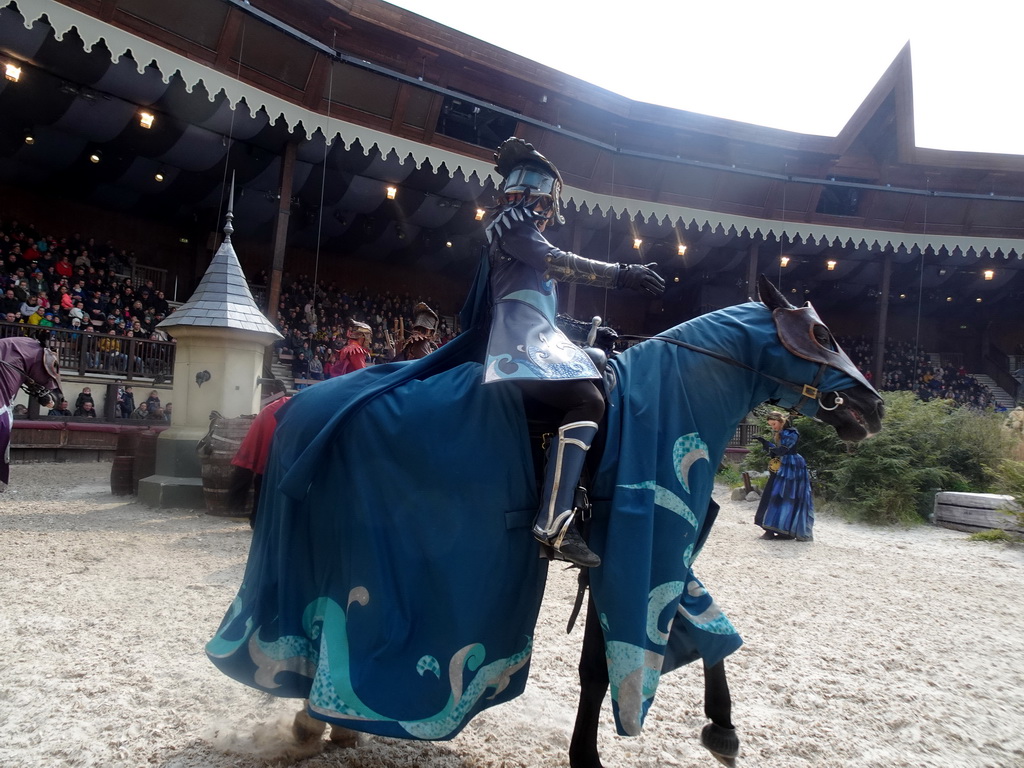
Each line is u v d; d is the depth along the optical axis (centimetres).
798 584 672
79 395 1770
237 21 1518
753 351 287
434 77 1948
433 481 247
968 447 1300
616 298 3628
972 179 2705
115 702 330
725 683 278
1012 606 608
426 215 2398
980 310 3891
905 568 780
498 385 255
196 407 988
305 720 288
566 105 2178
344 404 264
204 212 2525
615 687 230
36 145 1992
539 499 254
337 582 251
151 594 519
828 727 341
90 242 2280
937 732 338
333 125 1786
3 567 581
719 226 2708
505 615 247
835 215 2666
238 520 860
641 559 237
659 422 260
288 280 2767
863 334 3938
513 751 306
